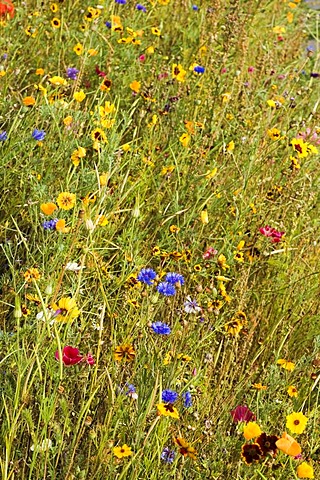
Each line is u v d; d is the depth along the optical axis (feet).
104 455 7.21
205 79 12.01
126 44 12.35
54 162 9.63
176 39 14.05
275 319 9.46
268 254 9.59
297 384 8.66
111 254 9.45
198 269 9.11
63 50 11.93
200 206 9.92
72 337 8.01
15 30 12.12
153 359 7.69
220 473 7.54
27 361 7.26
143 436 7.38
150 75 12.37
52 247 8.64
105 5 13.50
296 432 7.30
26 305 8.27
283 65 14.76
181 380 7.94
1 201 9.50
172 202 10.08
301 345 9.28
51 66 11.71
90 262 8.60
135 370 7.79
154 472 7.28
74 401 7.85
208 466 7.55
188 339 8.08
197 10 14.76
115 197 9.39
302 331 9.34
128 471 7.43
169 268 9.39
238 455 7.81
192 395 8.04
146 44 13.10
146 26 13.83
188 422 7.88
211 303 8.55
